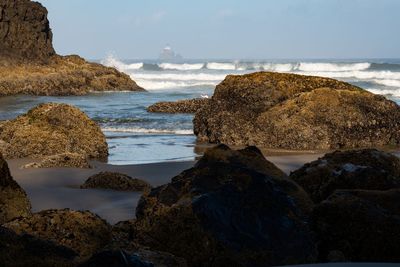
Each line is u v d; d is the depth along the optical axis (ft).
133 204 34.83
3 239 20.31
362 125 66.33
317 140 65.00
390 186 28.43
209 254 22.16
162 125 86.07
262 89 70.08
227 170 25.29
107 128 83.61
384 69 247.09
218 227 22.59
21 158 55.52
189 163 50.70
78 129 59.72
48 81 167.32
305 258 22.29
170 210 23.48
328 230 24.11
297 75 72.74
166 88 193.67
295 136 65.10
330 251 23.35
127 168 48.73
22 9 189.88
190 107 105.70
